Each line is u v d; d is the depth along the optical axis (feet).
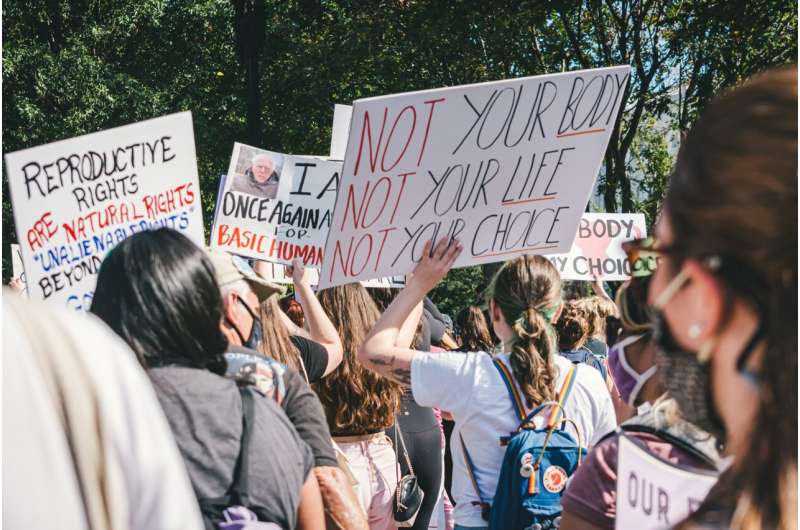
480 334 18.84
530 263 9.64
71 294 10.06
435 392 9.54
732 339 2.75
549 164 10.71
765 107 2.65
